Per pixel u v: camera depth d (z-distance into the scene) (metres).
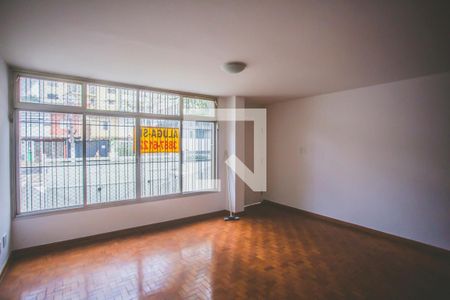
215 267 2.75
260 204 5.79
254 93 4.50
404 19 1.80
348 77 3.37
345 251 3.22
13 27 1.93
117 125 3.73
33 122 3.09
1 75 2.57
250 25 1.91
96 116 3.54
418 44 2.25
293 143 5.14
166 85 3.86
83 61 2.74
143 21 1.85
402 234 3.53
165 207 4.17
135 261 2.88
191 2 1.58
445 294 2.29
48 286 2.37
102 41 2.21
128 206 3.79
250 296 2.23
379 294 2.28
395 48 2.35
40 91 3.12
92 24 1.89
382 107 3.73
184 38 2.15
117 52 2.47
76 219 3.35
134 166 3.88
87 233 3.43
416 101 3.38
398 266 2.83
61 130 3.28
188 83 3.72
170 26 1.93
